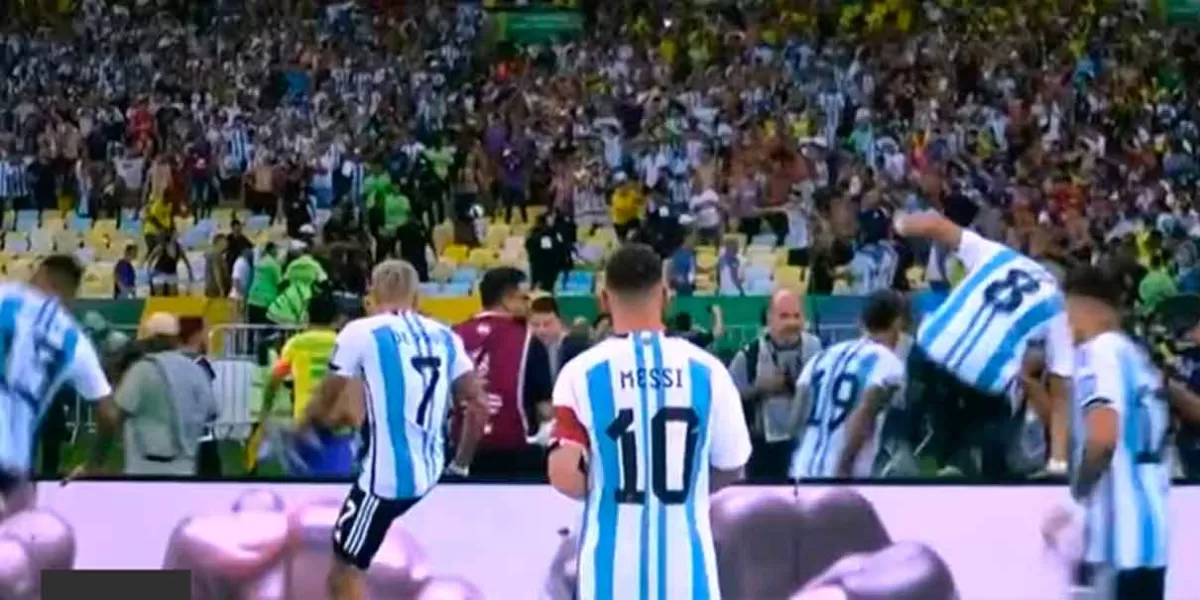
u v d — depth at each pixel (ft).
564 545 49.08
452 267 129.70
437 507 49.19
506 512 49.19
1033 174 141.28
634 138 148.15
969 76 157.89
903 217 51.24
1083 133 149.48
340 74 160.66
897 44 163.73
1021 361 48.96
